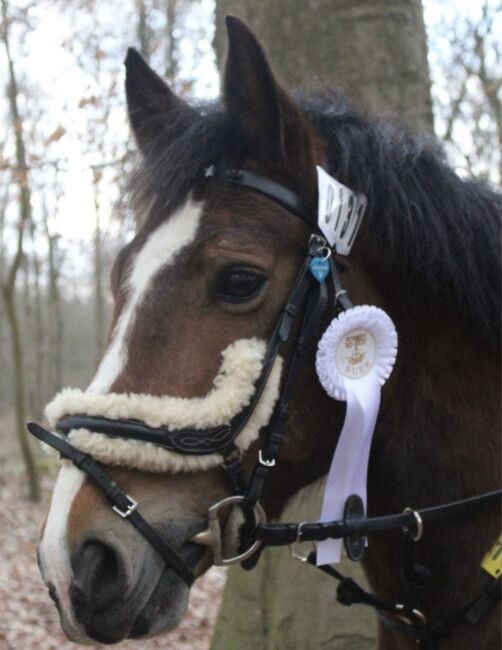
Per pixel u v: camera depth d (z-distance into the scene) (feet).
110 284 6.25
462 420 6.30
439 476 6.27
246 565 6.05
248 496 5.59
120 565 5.21
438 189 6.38
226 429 5.42
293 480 6.00
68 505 5.29
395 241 6.17
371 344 5.89
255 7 10.98
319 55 10.75
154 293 5.54
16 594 22.41
